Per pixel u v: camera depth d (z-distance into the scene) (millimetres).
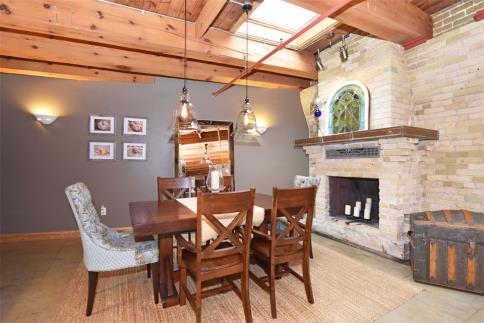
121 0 2527
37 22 2279
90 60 3281
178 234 2035
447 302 2107
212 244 1719
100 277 2547
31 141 3668
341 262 2902
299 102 5266
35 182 3693
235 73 4141
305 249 2100
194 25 2957
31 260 2955
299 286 2385
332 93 3902
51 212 3764
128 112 4086
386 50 3158
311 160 4285
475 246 2213
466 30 2758
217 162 4523
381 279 2502
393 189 3000
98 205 3945
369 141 3266
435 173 3084
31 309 1996
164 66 3703
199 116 4461
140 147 4145
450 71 2908
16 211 3625
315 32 3363
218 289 1984
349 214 3908
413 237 2488
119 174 4047
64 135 3799
